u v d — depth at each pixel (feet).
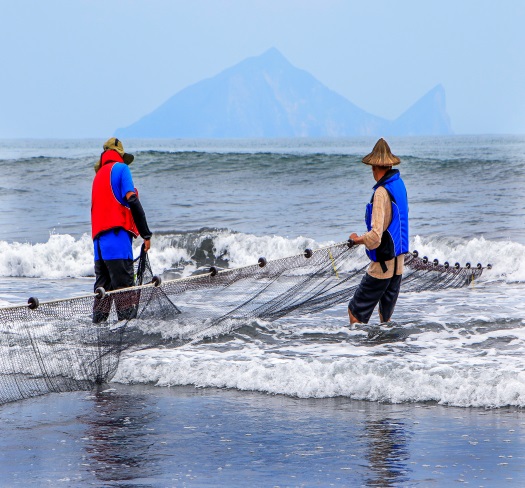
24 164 262.88
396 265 52.06
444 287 74.74
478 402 36.78
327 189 200.85
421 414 35.50
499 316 57.41
